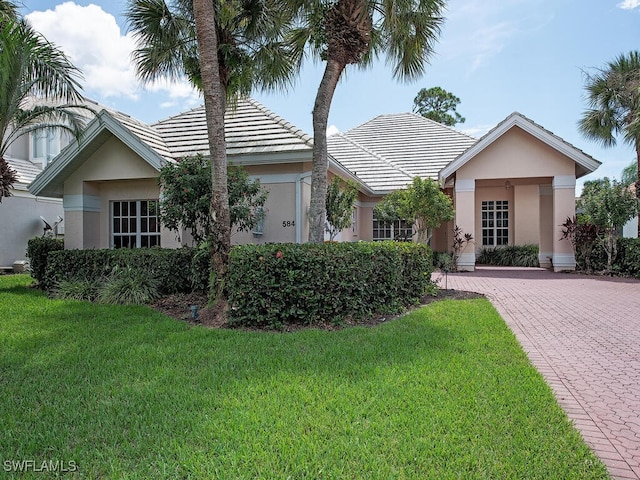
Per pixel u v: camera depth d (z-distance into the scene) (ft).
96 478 9.45
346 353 18.31
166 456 10.23
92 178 42.98
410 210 48.06
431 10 33.30
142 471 9.58
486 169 57.88
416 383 14.80
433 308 29.50
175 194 32.24
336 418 12.09
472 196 58.34
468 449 10.52
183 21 33.78
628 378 16.39
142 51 34.76
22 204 61.87
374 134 82.74
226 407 12.86
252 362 17.26
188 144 45.47
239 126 45.73
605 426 12.35
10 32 33.65
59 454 10.36
